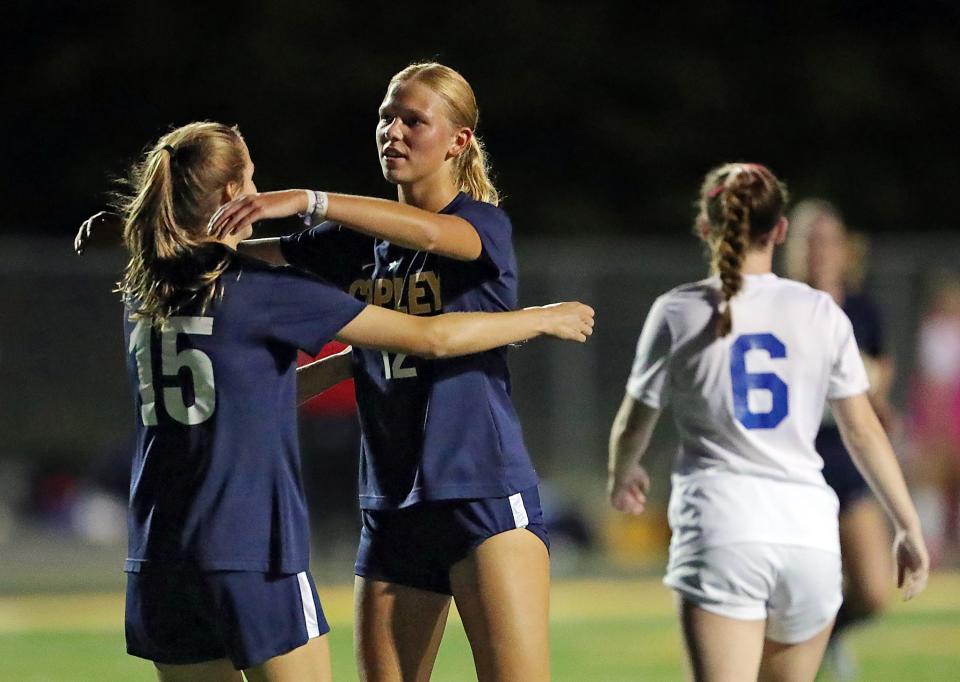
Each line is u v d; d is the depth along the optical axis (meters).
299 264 15.71
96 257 50.81
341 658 29.62
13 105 74.06
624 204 76.38
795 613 15.40
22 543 47.56
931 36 79.50
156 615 13.63
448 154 14.83
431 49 75.94
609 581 42.97
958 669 28.23
